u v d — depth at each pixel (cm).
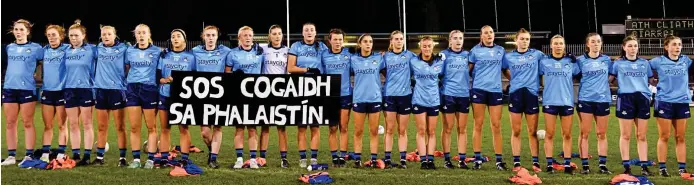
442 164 836
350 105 792
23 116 785
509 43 2859
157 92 760
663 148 746
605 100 747
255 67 774
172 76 748
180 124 756
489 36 784
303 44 791
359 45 801
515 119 771
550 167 764
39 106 2075
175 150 942
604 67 744
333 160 801
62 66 786
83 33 782
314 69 781
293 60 784
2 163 766
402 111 780
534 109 765
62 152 810
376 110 778
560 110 752
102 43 769
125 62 766
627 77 746
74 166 748
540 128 1413
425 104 778
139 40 752
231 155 925
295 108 777
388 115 784
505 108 2084
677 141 750
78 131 797
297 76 777
